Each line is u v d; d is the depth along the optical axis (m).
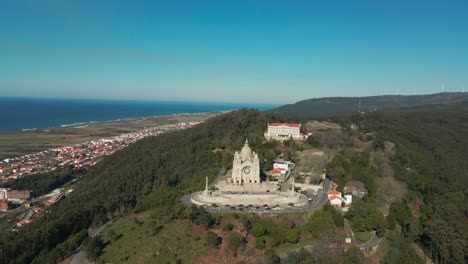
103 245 190.25
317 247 177.00
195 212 187.50
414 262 188.12
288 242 179.62
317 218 191.62
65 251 193.25
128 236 193.12
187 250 172.00
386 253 188.38
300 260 164.88
